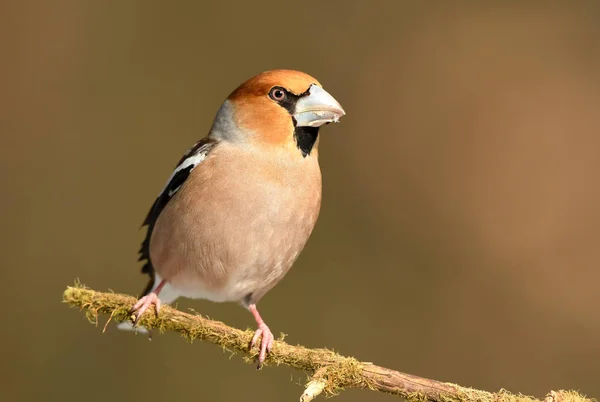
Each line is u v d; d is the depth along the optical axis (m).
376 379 6.51
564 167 13.90
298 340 12.53
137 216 13.73
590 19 14.81
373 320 12.78
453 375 12.56
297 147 7.66
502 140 14.21
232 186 7.48
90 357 11.95
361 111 14.57
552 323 12.95
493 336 12.90
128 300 6.96
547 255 13.41
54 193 13.68
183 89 14.44
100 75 14.41
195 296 8.34
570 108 14.22
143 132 14.19
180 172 7.81
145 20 14.62
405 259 13.55
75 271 13.22
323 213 13.77
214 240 7.58
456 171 14.13
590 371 12.49
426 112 14.48
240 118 7.69
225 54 14.66
